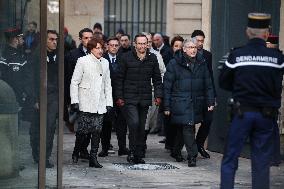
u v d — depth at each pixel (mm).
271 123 16562
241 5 24000
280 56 16547
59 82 17328
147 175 21297
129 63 22609
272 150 16672
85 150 23547
